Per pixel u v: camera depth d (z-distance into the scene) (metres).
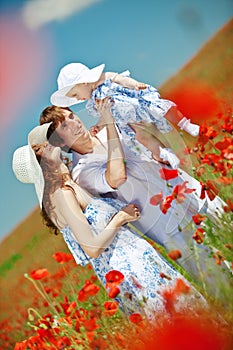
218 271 4.17
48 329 4.04
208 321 3.89
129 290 4.02
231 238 4.22
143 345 3.88
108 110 4.00
